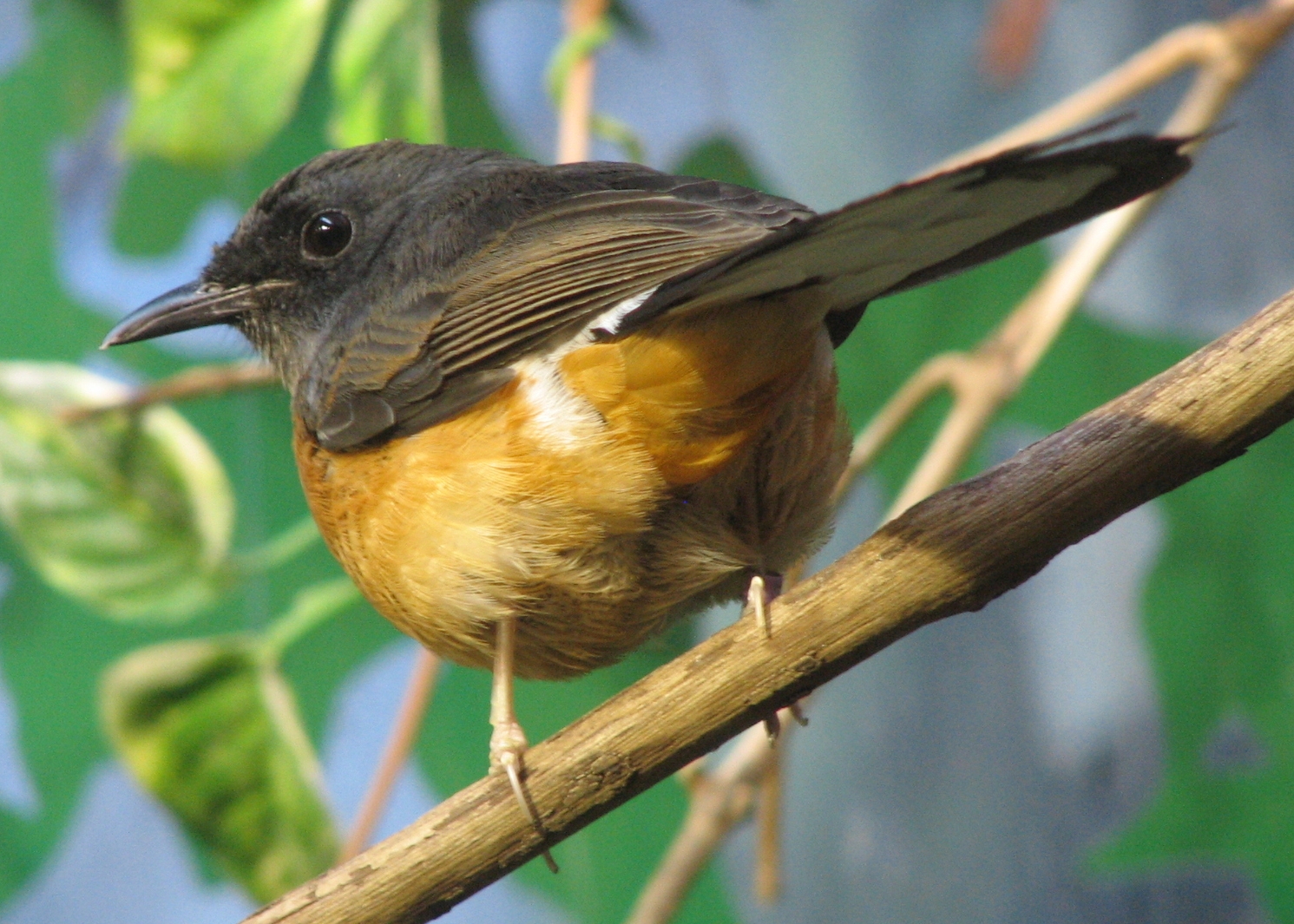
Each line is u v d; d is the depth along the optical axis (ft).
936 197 18.10
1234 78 30.07
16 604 34.94
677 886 27.81
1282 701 34.35
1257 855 33.73
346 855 29.19
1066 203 18.69
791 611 20.53
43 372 31.07
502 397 22.82
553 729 34.19
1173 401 19.97
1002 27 36.73
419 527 23.40
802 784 35.65
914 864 35.12
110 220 36.60
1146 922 34.94
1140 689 35.55
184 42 31.40
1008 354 29.78
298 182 27.73
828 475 24.14
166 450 31.27
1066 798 35.27
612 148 35.68
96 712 35.09
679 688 20.66
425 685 29.63
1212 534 35.19
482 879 20.75
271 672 29.96
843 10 37.78
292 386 27.58
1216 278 36.52
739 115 37.27
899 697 35.81
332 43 36.45
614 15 36.81
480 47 35.22
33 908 35.40
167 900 36.06
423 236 26.00
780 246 19.03
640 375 21.65
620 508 22.44
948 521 20.22
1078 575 36.27
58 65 36.58
